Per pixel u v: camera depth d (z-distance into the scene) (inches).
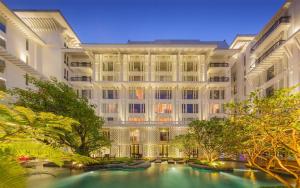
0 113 217.6
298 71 1343.5
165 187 835.4
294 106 400.5
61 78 2159.2
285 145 417.7
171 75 2343.8
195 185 865.5
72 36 2431.1
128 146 2185.0
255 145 469.4
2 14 1520.7
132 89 2321.6
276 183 829.8
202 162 1379.2
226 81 2326.5
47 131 255.1
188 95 2341.3
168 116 2298.2
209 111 2354.8
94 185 845.2
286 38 1497.3
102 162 1247.5
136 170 1231.5
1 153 214.8
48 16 2043.6
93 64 2317.9
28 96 1077.1
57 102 1075.3
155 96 2324.1
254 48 1909.4
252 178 959.0
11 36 1647.4
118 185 855.1
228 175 1056.2
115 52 2271.2
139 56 2357.3
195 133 1462.8
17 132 227.1
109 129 2186.3
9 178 209.0
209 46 2169.0
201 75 2317.9
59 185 794.2
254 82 2014.0
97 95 2301.9
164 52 2276.1
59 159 248.8
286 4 1478.8
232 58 2431.1
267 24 1720.0
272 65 1713.8
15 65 1614.2
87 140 1218.6
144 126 2162.9
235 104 466.0
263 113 419.5
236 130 492.1
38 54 2085.4
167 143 2185.0
